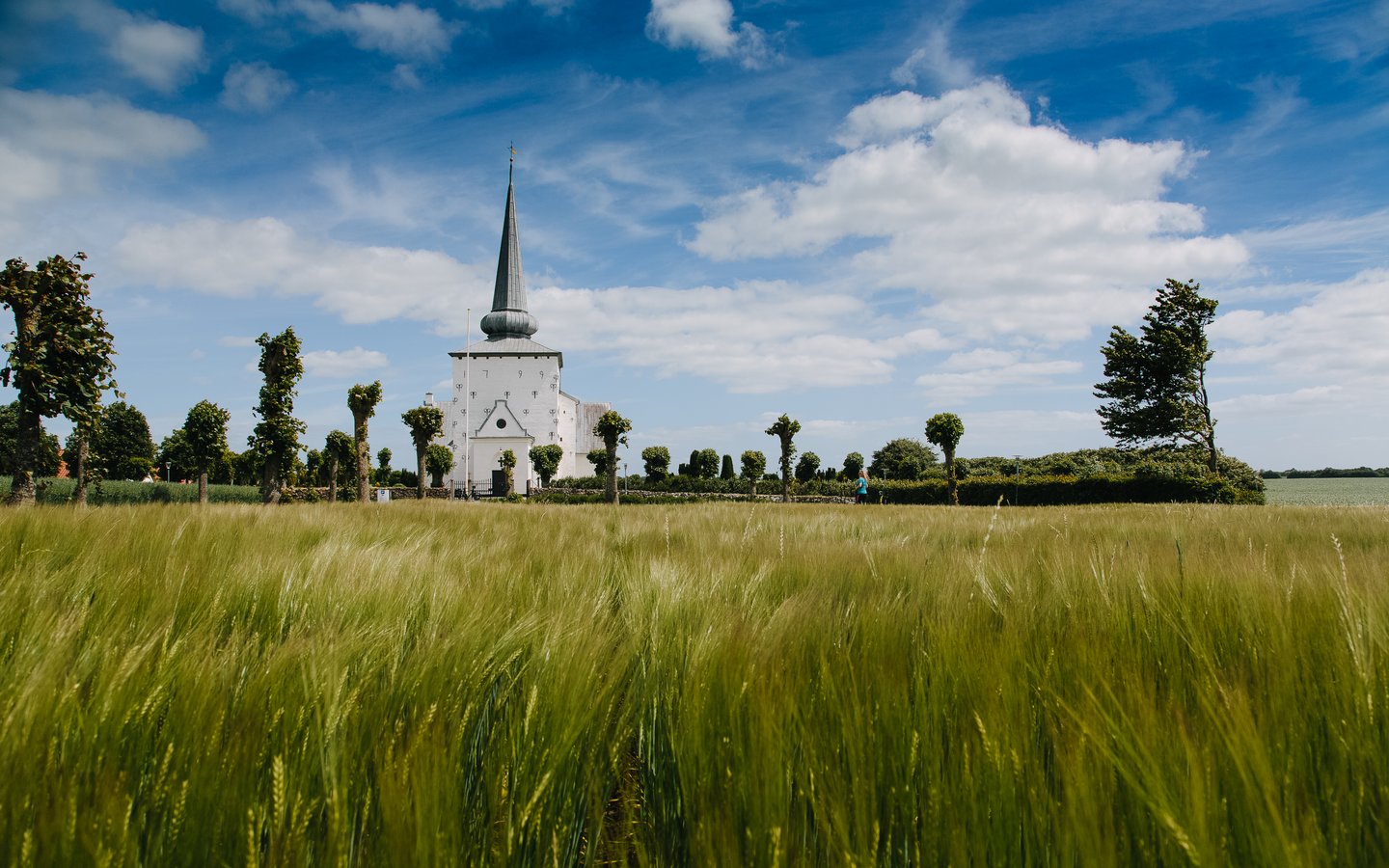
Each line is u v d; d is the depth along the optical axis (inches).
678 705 73.5
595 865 61.6
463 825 56.6
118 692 60.7
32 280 474.9
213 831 49.9
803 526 349.7
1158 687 75.4
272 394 900.6
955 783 53.7
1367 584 94.4
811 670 81.8
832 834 49.9
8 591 100.9
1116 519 378.6
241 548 176.9
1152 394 1360.7
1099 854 43.6
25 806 47.8
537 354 3095.5
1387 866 47.0
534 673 80.4
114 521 214.2
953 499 1258.0
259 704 65.1
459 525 360.2
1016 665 73.7
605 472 2893.7
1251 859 44.7
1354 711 57.6
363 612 109.8
